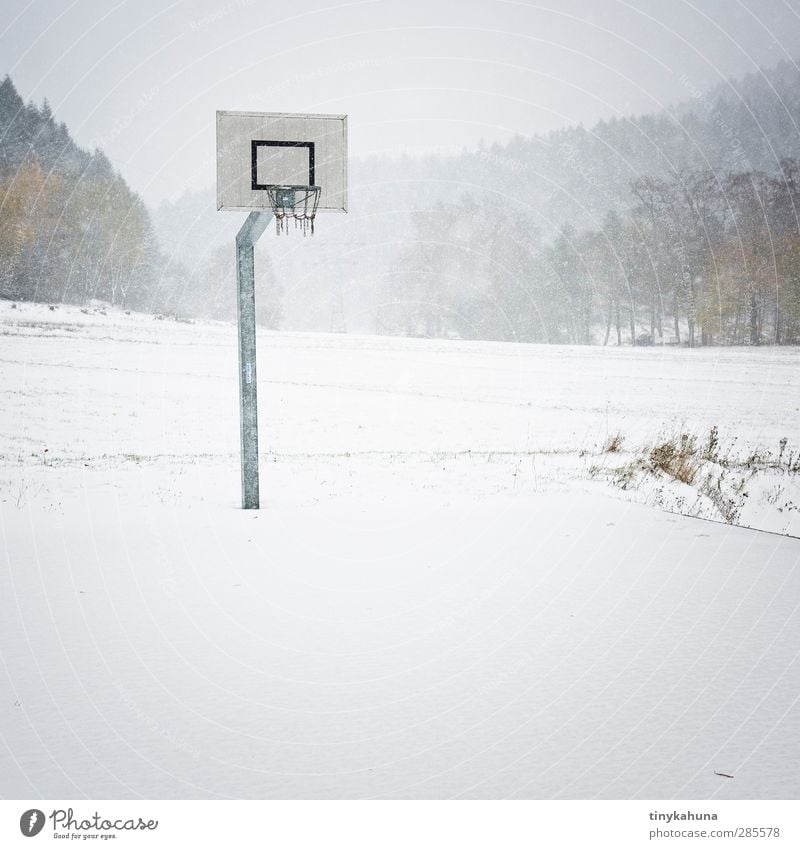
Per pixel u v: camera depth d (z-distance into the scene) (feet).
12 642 17.44
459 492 44.70
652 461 51.72
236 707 13.55
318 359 134.10
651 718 12.98
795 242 188.85
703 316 190.70
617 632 18.17
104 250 212.43
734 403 99.09
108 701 13.82
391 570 24.99
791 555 26.89
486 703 13.69
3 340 122.01
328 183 37.01
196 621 19.17
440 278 252.83
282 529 32.40
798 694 14.05
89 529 32.48
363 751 11.78
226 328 170.30
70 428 76.43
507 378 121.49
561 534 30.96
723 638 17.61
